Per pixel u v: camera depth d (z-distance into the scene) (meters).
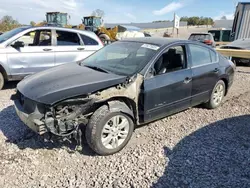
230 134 3.79
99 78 3.24
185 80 3.90
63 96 2.84
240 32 16.00
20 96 3.35
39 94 2.92
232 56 9.55
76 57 6.58
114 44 4.41
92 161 2.99
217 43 16.22
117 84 3.18
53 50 6.23
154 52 3.63
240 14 15.74
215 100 4.87
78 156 3.09
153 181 2.63
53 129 2.80
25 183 2.57
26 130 3.71
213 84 4.63
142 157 3.09
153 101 3.50
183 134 3.77
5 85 6.42
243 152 3.25
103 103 3.08
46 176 2.69
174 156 3.13
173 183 2.61
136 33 27.62
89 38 6.93
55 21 23.67
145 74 3.39
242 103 5.32
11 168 2.79
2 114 4.31
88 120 2.98
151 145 3.40
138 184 2.58
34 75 3.68
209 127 4.05
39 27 6.20
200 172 2.80
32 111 2.95
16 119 4.10
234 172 2.81
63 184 2.57
